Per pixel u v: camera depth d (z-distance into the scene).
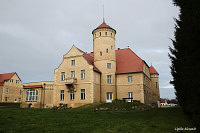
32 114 17.06
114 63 39.28
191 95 9.48
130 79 37.53
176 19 13.34
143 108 27.03
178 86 14.10
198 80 8.66
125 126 12.41
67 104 35.97
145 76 40.12
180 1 11.57
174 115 17.00
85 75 35.47
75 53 37.81
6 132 9.80
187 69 9.45
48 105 41.12
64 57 38.91
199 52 9.15
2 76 68.00
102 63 38.31
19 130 10.41
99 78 37.31
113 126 12.45
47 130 10.74
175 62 14.37
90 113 20.20
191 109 9.69
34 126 11.66
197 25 8.94
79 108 29.45
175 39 13.65
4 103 50.72
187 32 9.68
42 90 42.00
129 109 26.42
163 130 11.30
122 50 45.41
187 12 9.98
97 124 13.15
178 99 14.41
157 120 14.84
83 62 36.41
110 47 39.28
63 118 15.42
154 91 51.06
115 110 25.62
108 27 39.84
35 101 41.47
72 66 37.50
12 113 16.89
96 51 39.62
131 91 36.53
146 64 42.38
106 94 37.16
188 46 9.71
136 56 41.31
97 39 39.91
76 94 35.69
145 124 13.16
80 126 12.26
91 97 33.81
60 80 38.16
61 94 37.66
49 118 15.12
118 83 38.19
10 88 65.12
